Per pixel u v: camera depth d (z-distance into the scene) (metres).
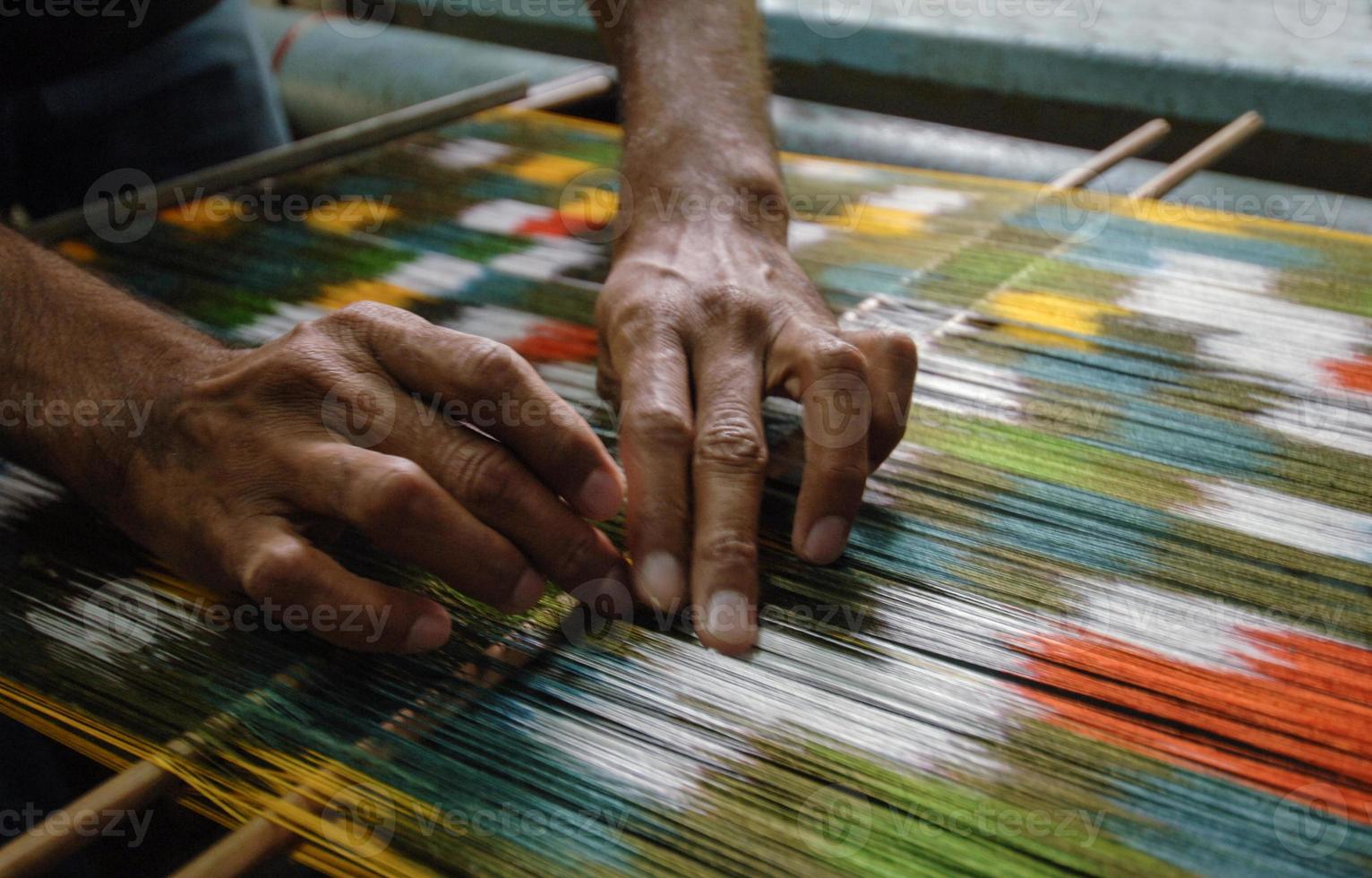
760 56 1.13
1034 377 0.95
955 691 0.64
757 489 0.68
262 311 1.12
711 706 0.64
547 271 1.19
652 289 0.83
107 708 0.64
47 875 0.90
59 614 0.72
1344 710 0.62
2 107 1.44
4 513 0.82
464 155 1.51
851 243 1.24
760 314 0.79
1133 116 1.62
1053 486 0.81
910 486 0.82
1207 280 1.11
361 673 0.67
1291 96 1.48
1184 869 0.53
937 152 1.58
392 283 1.17
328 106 2.12
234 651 0.68
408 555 0.64
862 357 0.73
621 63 1.13
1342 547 0.75
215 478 0.66
